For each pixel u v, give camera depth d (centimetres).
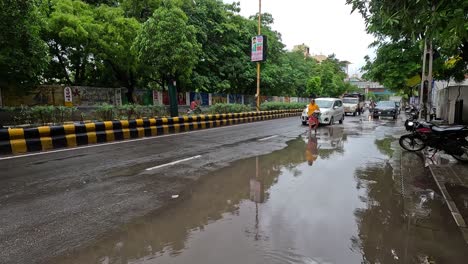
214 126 1712
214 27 2684
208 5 2698
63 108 1446
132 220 411
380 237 370
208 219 416
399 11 477
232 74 2969
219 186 565
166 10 1856
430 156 877
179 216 425
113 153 866
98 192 522
